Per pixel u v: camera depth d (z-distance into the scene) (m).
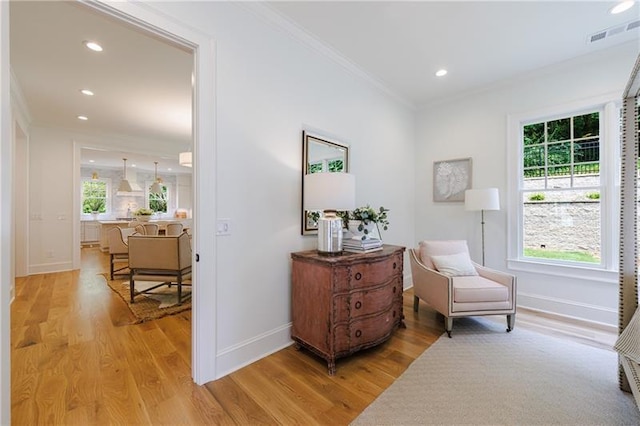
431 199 4.21
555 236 3.25
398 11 2.29
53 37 2.50
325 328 2.08
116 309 3.25
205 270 1.90
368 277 2.26
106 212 9.56
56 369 2.02
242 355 2.12
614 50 2.83
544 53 2.92
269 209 2.33
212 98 1.94
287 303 2.48
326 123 2.87
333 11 2.29
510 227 3.50
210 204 1.92
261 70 2.27
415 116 4.38
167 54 2.79
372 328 2.28
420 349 2.37
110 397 1.73
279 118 2.41
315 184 2.26
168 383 1.88
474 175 3.80
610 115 2.86
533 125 3.43
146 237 3.45
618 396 1.75
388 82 3.56
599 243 2.97
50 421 1.53
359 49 2.84
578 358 2.20
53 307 3.30
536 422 1.55
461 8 2.26
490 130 3.67
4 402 1.03
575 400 1.72
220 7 1.99
